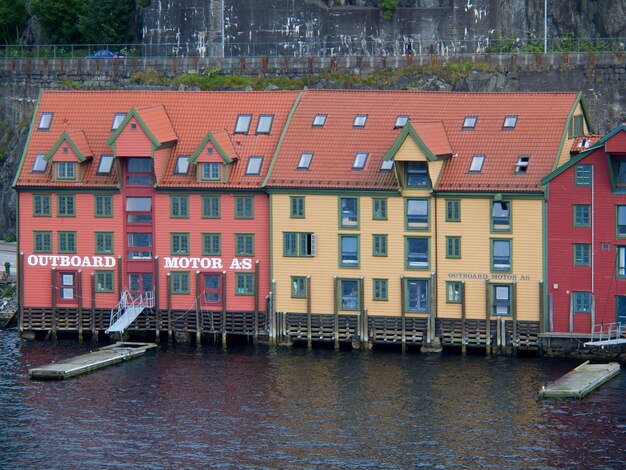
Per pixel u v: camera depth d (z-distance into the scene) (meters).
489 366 168.62
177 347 178.50
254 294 178.25
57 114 185.25
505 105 176.62
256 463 145.88
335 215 174.88
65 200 181.38
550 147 172.25
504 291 171.75
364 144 176.75
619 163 167.88
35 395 163.00
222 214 178.25
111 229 180.88
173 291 180.00
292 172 176.25
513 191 170.00
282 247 176.50
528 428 151.75
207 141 177.62
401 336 174.25
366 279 174.62
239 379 166.50
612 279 168.62
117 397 162.12
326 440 150.38
